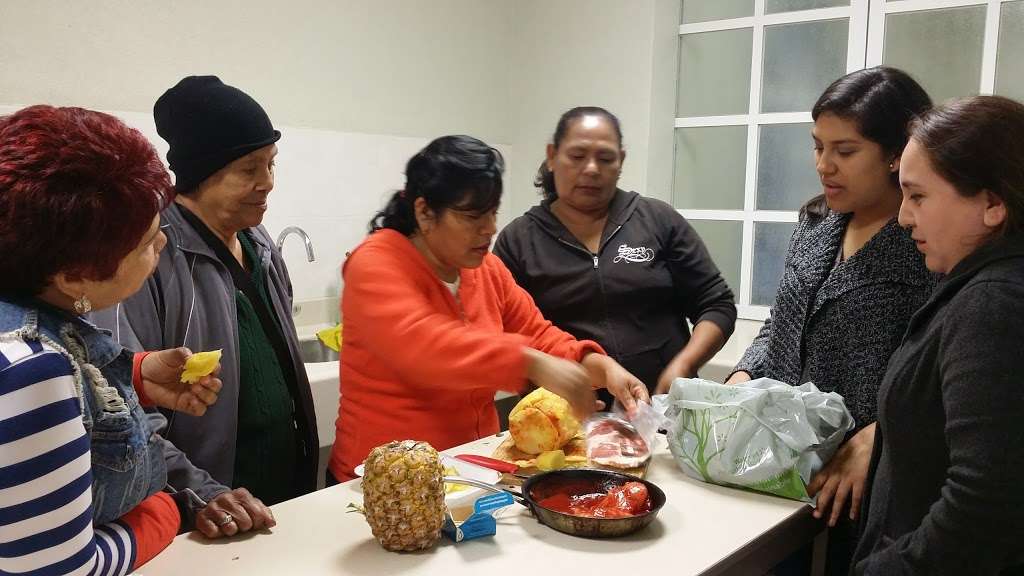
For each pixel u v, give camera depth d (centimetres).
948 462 103
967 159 97
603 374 159
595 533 113
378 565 105
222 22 251
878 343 138
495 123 354
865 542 116
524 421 141
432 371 126
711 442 133
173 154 144
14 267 77
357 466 142
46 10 212
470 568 104
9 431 71
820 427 132
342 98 289
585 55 331
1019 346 91
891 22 283
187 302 139
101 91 225
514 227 216
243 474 151
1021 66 262
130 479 89
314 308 284
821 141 144
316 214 283
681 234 216
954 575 95
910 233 137
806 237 159
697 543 112
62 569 76
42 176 73
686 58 328
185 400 109
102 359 85
